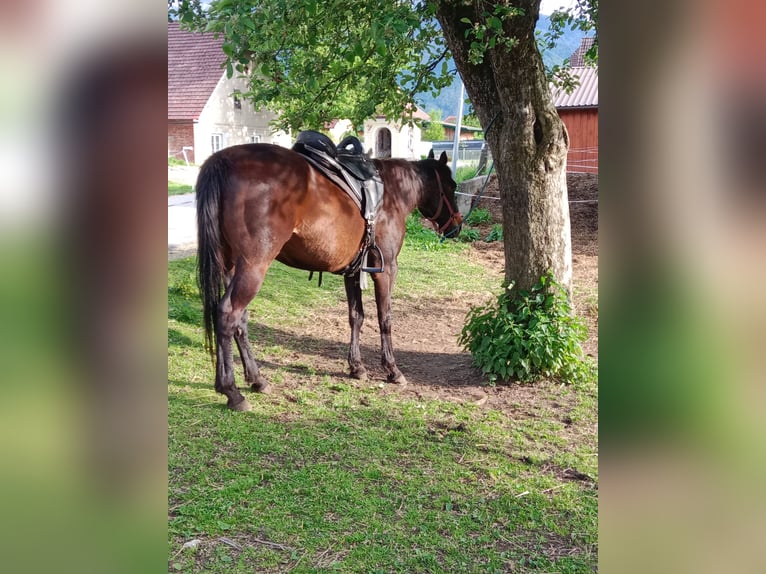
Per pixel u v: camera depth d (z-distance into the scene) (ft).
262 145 13.84
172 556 8.68
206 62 82.33
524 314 17.08
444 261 35.94
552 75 20.08
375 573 8.60
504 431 13.83
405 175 17.51
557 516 10.36
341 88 19.38
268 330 21.67
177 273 26.58
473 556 9.14
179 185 61.57
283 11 9.78
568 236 17.44
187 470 11.26
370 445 12.82
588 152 60.64
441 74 20.15
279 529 9.57
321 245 14.69
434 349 20.89
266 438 12.84
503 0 13.83
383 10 10.38
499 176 17.34
